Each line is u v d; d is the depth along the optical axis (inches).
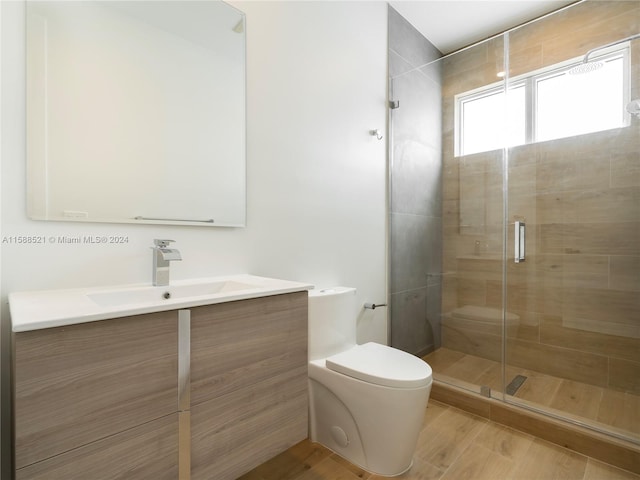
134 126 47.3
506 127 88.8
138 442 31.1
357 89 82.7
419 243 99.4
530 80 86.9
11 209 38.4
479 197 93.4
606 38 78.3
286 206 66.6
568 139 82.0
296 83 68.2
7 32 38.1
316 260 72.7
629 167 75.1
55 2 41.0
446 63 98.0
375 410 53.6
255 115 61.1
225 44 56.7
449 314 97.3
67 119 41.9
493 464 58.5
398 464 54.7
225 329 37.8
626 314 76.9
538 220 86.4
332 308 64.4
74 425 27.6
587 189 80.4
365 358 60.7
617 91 74.6
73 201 42.3
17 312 28.7
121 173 46.1
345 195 79.7
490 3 91.2
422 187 99.0
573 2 88.8
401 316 96.1
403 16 97.3
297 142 68.5
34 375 25.7
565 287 83.7
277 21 64.5
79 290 41.3
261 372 41.7
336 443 60.8
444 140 99.2
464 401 77.6
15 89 38.6
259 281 51.8
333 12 76.2
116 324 29.8
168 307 32.8
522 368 88.4
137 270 47.7
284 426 44.5
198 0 53.7
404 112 94.3
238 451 39.1
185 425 34.4
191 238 53.1
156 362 32.3
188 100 52.6
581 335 82.1
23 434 25.2
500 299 89.7
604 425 63.8
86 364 28.2
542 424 66.2
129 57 46.9
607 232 78.5
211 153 55.1
